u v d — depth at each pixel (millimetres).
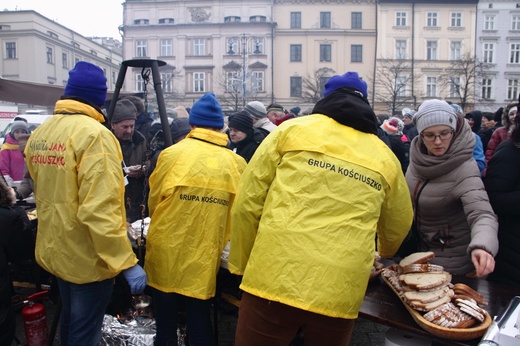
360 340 3604
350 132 1982
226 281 3184
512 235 2709
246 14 42125
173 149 2826
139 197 4090
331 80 2211
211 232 2773
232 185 2838
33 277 3967
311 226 1855
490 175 2775
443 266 2713
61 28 45875
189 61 42375
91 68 2600
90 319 2543
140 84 42406
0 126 24031
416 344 2191
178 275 2750
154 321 3197
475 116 7605
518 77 41469
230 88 40250
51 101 8141
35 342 3184
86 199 2324
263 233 1930
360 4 42125
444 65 41469
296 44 42406
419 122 2637
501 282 2779
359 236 1863
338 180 1895
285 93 42562
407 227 2180
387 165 1994
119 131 3977
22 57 41812
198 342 2881
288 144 2002
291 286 1820
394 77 40188
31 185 4988
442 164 2600
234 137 4941
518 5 41094
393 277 2428
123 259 2428
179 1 42438
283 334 1942
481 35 41500
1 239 2867
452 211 2689
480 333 1885
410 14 41562
